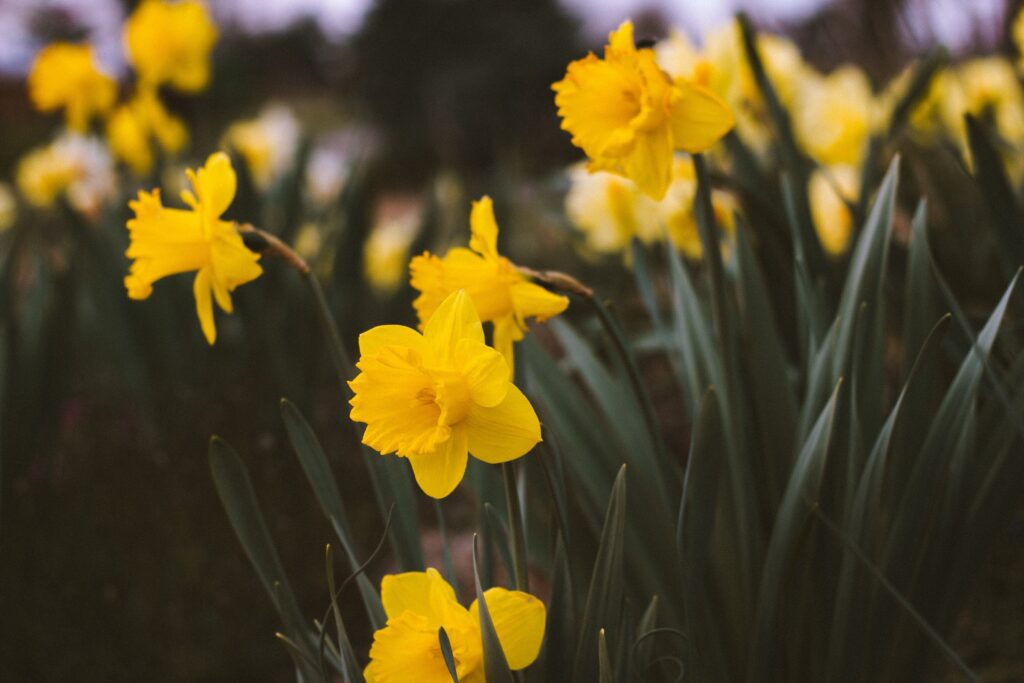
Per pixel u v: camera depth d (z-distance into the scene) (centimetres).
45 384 165
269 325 185
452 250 103
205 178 103
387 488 107
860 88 188
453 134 845
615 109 104
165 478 152
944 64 136
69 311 170
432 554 169
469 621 94
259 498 152
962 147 173
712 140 103
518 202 263
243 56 753
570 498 114
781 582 105
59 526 148
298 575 148
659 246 176
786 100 178
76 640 139
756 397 114
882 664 107
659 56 154
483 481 109
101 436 173
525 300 102
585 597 113
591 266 240
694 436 103
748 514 111
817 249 126
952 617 109
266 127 296
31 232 223
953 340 121
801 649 109
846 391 107
